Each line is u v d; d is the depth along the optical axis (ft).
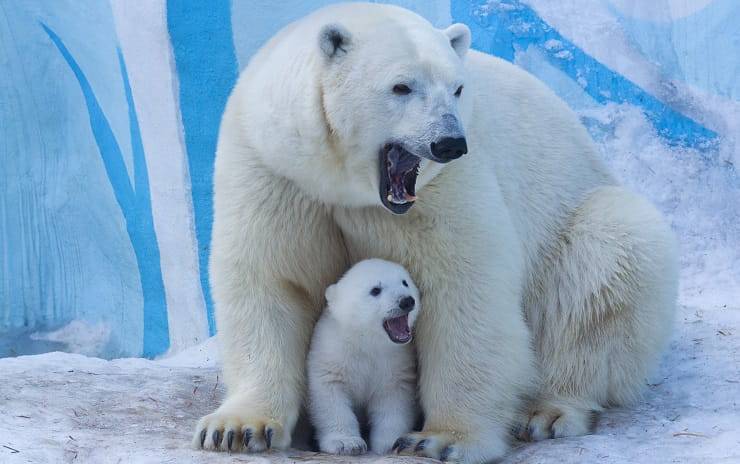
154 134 55.77
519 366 28.12
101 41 56.70
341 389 27.27
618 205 31.14
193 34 56.13
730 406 30.12
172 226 54.44
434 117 25.00
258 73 27.35
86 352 53.72
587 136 33.73
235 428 26.20
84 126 56.54
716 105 53.72
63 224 55.88
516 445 28.32
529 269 30.63
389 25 26.22
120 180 55.83
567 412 29.14
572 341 30.60
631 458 26.20
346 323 26.55
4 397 31.89
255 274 27.40
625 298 30.07
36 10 57.67
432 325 27.58
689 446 26.91
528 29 55.52
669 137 53.62
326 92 25.52
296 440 28.99
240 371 27.71
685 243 50.72
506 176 29.71
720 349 34.55
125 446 26.84
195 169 54.90
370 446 27.73
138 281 54.39
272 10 55.98
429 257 27.07
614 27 55.21
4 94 56.95
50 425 29.12
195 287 53.26
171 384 34.63
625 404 31.01
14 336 54.65
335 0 55.67
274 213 26.96
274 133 25.91
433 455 26.11
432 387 27.66
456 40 27.76
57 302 55.16
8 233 55.83
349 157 25.80
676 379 32.71
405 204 25.43
